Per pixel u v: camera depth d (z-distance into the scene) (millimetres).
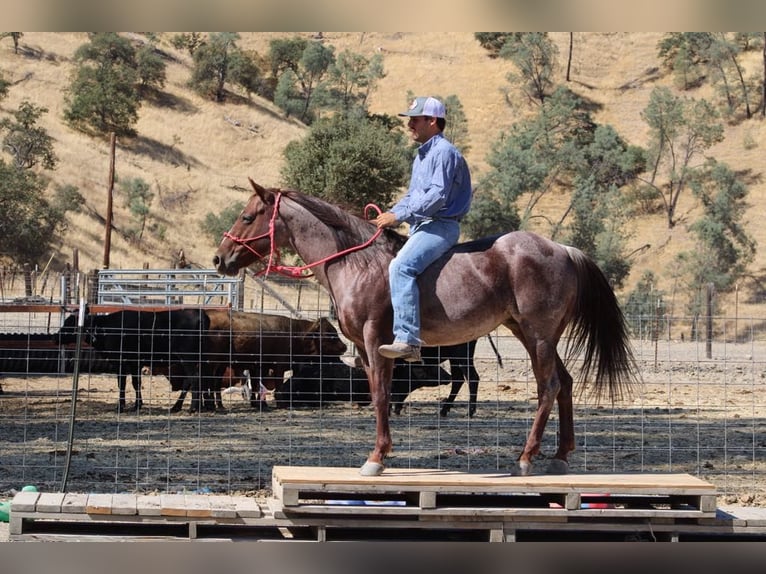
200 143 75875
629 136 81875
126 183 67938
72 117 74625
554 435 15203
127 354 18656
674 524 8750
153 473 11758
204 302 23734
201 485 11133
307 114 82438
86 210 65312
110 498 8852
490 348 30328
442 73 89062
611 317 9312
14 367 19344
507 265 8945
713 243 67375
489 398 20469
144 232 64688
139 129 75688
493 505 9039
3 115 73750
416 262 8758
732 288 64562
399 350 8609
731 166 77312
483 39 91125
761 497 11086
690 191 74125
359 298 8969
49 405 18516
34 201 62625
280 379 19484
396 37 94000
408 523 8578
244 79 84688
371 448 13727
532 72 87250
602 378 9367
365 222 9297
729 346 33938
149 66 81688
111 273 23859
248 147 76375
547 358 8953
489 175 73438
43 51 83000
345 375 18734
